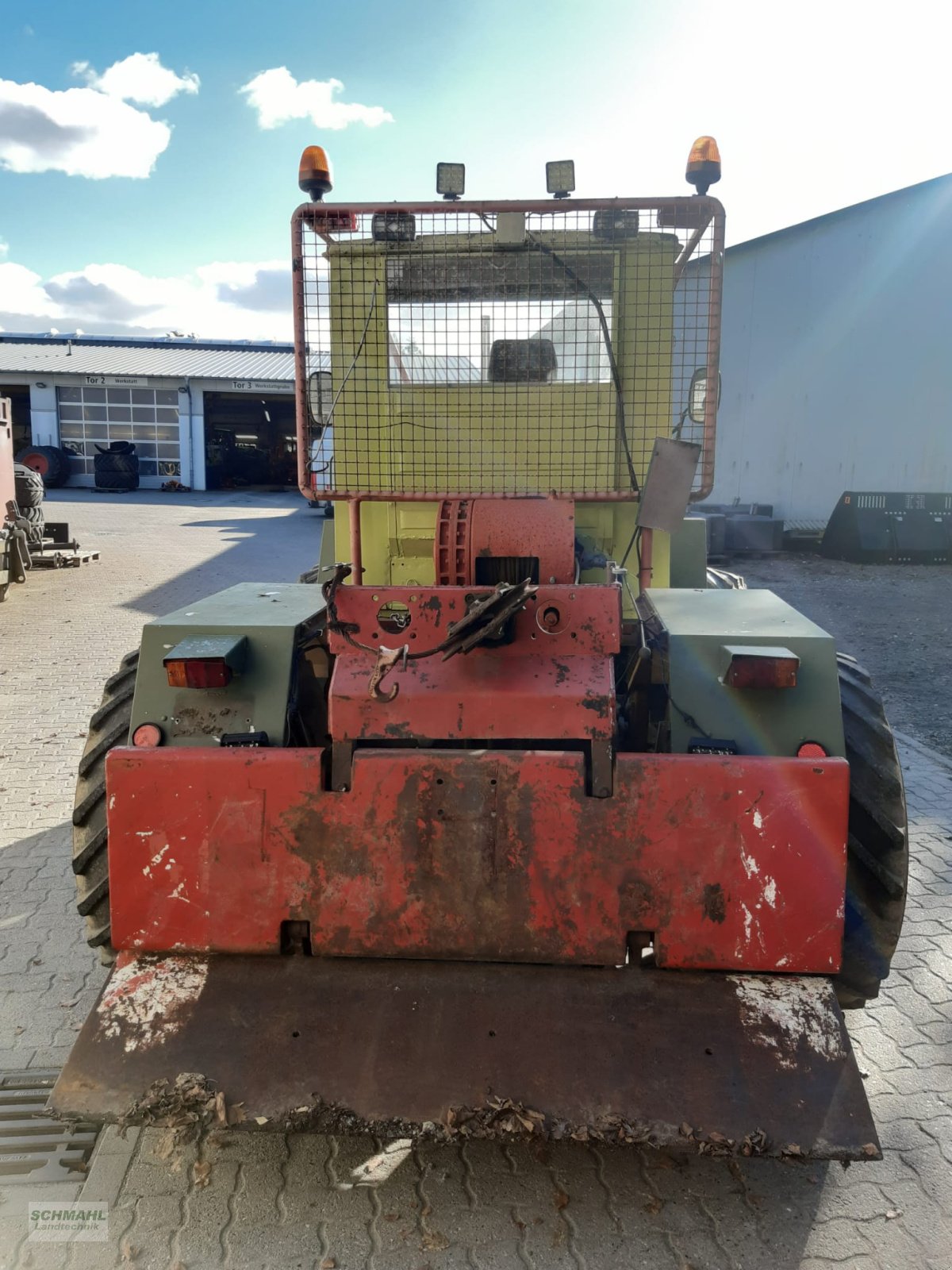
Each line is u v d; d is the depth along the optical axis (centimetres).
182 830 228
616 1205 229
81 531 1803
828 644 241
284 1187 234
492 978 226
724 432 1741
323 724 286
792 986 221
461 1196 231
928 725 640
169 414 2969
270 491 3058
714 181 314
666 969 225
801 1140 198
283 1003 223
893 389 1580
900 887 242
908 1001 317
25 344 3575
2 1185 236
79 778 273
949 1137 253
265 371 3077
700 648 242
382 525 358
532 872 221
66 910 374
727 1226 222
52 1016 304
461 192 328
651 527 301
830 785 217
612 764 223
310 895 226
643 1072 208
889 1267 211
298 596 307
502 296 345
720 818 218
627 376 345
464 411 350
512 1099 205
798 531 1619
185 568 1342
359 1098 208
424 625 237
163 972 231
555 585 248
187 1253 214
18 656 796
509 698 224
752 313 1686
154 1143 248
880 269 1562
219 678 233
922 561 1456
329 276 344
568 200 313
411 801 222
